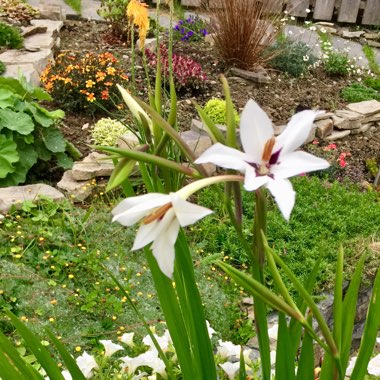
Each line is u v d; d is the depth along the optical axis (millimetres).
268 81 6863
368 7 10188
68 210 4172
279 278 1198
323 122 6227
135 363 2369
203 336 1537
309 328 1204
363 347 1461
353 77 7789
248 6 6727
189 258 1478
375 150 6266
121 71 5723
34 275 3453
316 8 10055
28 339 1437
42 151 4762
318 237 4254
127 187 1611
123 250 3836
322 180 5215
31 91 4957
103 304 3338
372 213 4574
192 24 7875
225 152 1095
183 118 5738
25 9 7734
